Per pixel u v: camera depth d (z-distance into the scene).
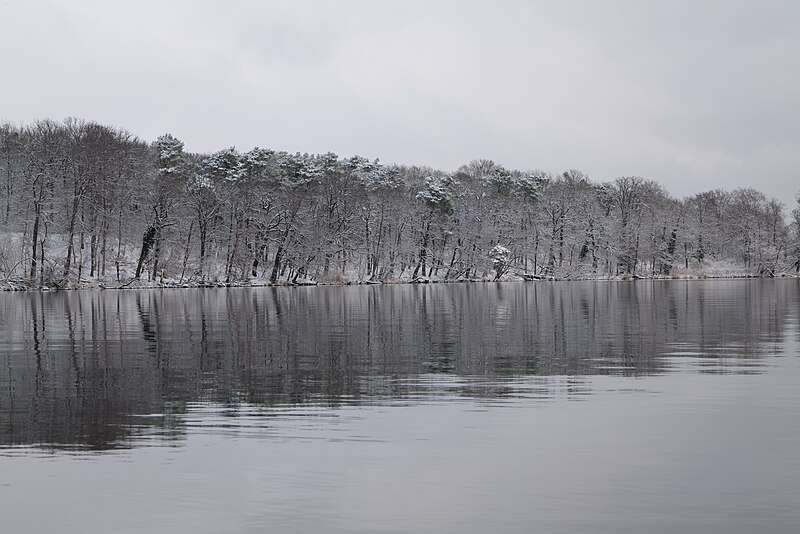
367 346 33.59
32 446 16.25
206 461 15.05
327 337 37.44
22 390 22.67
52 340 36.25
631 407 19.80
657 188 173.62
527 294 86.88
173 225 106.81
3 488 13.50
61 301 71.75
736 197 188.12
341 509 12.45
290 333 39.47
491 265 139.38
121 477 14.09
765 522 11.81
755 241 165.25
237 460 15.11
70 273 98.56
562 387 22.89
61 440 16.72
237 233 114.00
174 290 100.25
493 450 15.72
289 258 119.06
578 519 11.98
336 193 128.25
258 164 136.62
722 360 28.56
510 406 20.06
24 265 96.25
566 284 125.12
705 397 21.08
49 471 14.46
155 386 23.30
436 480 13.82
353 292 94.94
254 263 120.62
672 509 12.36
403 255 134.88
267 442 16.47
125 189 106.62
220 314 54.00
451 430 17.41
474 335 38.34
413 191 154.25
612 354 30.55
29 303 68.00
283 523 11.90
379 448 15.92
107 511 12.41
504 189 161.50
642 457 15.16
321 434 17.11
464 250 139.62
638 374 25.28
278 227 119.44
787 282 130.25
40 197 96.62
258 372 26.06
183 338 37.09
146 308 60.69
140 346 33.69
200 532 11.59
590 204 152.12
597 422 18.11
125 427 17.89
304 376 25.17
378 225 134.00
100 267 109.12
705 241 171.75
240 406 20.25
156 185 106.38
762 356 29.58
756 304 63.12
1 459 15.27
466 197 147.12
